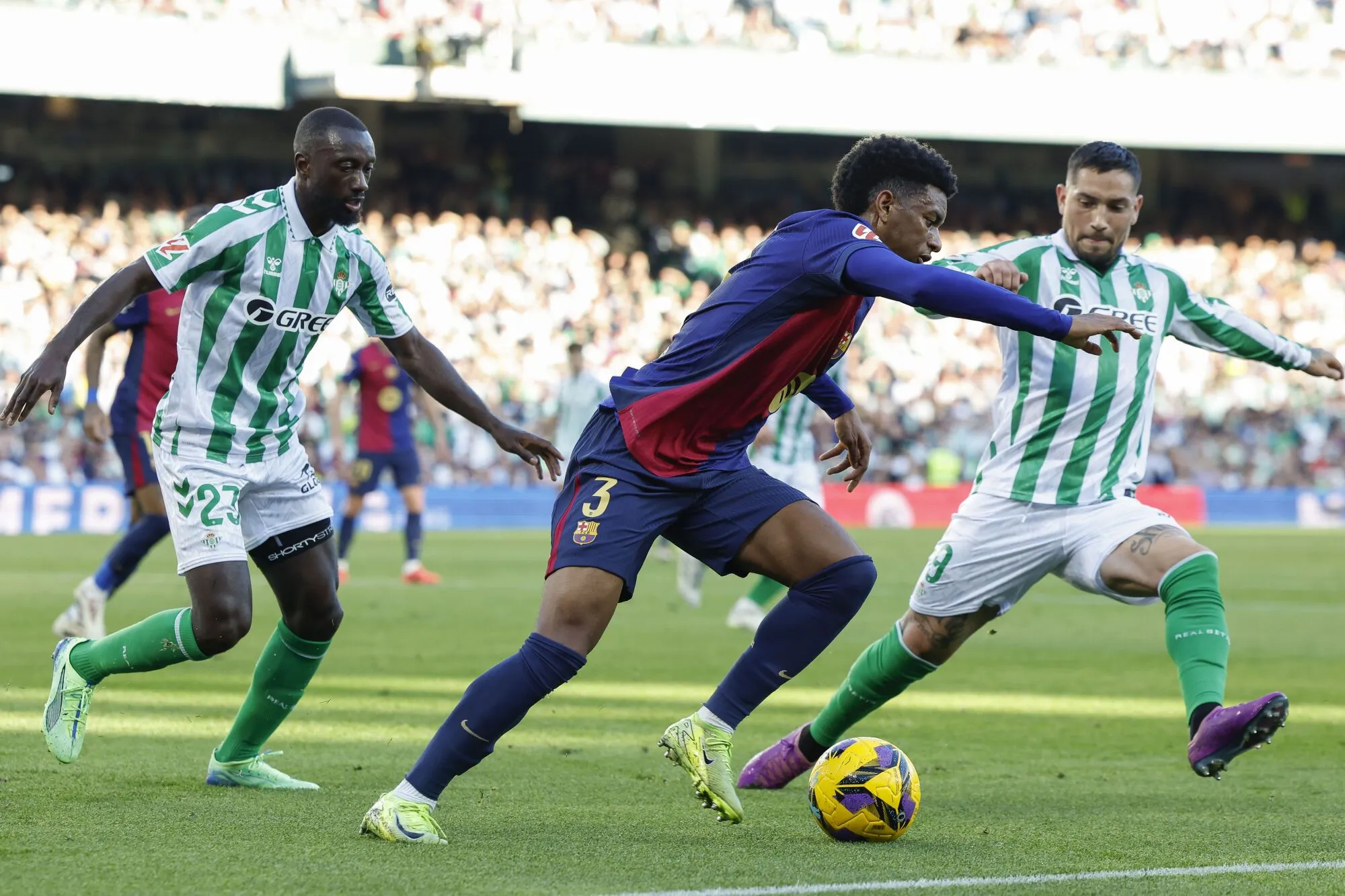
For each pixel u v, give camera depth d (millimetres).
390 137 53938
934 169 7184
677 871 6215
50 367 7223
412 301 47688
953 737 11000
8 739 9742
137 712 11297
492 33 46438
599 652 16328
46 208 48281
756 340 6855
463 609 20750
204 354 7828
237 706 11781
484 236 50625
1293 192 59969
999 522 8805
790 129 48844
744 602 18516
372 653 15773
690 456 7031
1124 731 11320
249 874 5996
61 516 38875
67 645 8148
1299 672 15414
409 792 6758
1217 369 52156
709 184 57188
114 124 51938
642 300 50750
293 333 7945
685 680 14094
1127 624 20578
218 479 7832
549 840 6906
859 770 6961
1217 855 6723
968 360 50938
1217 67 52125
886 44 51625
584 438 7219
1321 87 50969
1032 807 8094
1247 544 38375
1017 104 49875
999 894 5863
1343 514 49750
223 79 44188
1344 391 53094
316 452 42844
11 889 5707
